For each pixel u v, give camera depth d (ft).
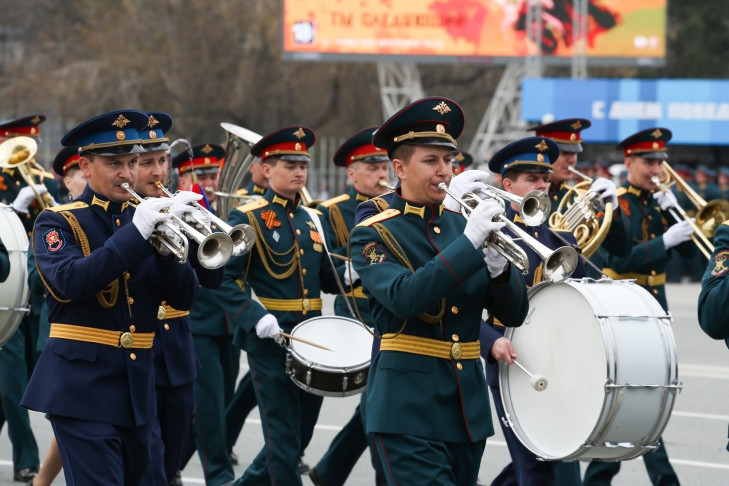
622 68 222.89
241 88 200.23
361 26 156.25
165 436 32.73
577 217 38.47
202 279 30.40
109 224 28.58
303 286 38.96
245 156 44.50
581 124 42.39
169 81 198.18
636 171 46.75
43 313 43.55
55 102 201.67
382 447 26.30
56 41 219.41
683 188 45.55
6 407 43.27
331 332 37.47
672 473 39.37
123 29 199.41
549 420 31.24
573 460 30.83
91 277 26.55
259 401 37.60
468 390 26.50
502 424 33.81
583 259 36.52
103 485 27.45
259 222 38.91
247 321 37.17
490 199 25.93
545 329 31.37
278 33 200.85
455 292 26.35
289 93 207.62
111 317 28.17
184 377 32.78
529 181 36.27
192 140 200.23
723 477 43.11
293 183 39.40
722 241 28.58
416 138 26.43
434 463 25.81
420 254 26.66
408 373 26.30
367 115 210.79
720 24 229.25
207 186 50.78
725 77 227.40
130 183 28.60
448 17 156.25
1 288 39.58
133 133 28.55
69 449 27.73
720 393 58.65
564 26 155.94
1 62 242.99
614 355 29.14
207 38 199.72
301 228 39.55
